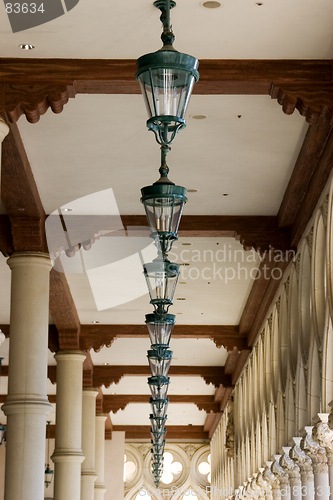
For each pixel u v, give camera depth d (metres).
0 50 8.97
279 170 12.41
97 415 30.67
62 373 20.16
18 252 13.12
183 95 5.26
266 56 9.20
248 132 11.07
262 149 11.64
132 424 40.22
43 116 10.48
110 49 8.97
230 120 10.70
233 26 8.46
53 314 19.27
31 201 12.62
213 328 22.28
